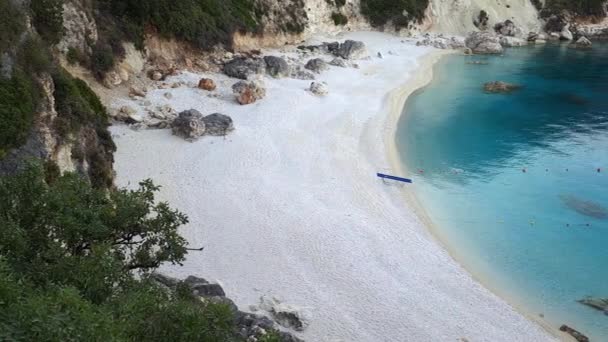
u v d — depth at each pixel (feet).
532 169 165.07
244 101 187.52
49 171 96.99
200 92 192.75
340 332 90.63
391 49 302.25
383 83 237.04
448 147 179.01
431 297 101.96
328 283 102.94
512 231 130.41
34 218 62.44
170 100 182.39
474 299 103.19
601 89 256.11
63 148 106.11
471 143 183.73
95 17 182.60
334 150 162.09
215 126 161.89
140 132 158.40
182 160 145.07
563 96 243.19
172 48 211.61
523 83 262.88
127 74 186.19
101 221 66.18
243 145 156.87
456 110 216.54
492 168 164.86
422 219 131.23
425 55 301.02
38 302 38.73
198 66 215.10
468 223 132.98
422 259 114.01
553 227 132.77
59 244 58.54
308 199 132.26
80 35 167.43
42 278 53.62
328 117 187.01
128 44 192.65
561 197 148.15
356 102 207.21
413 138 184.24
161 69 203.31
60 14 155.94
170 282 89.20
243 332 79.61
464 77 268.41
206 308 52.29
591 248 124.36
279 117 180.04
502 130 197.67
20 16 107.14
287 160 151.74
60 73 118.21
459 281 108.17
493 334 94.17
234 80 210.18
